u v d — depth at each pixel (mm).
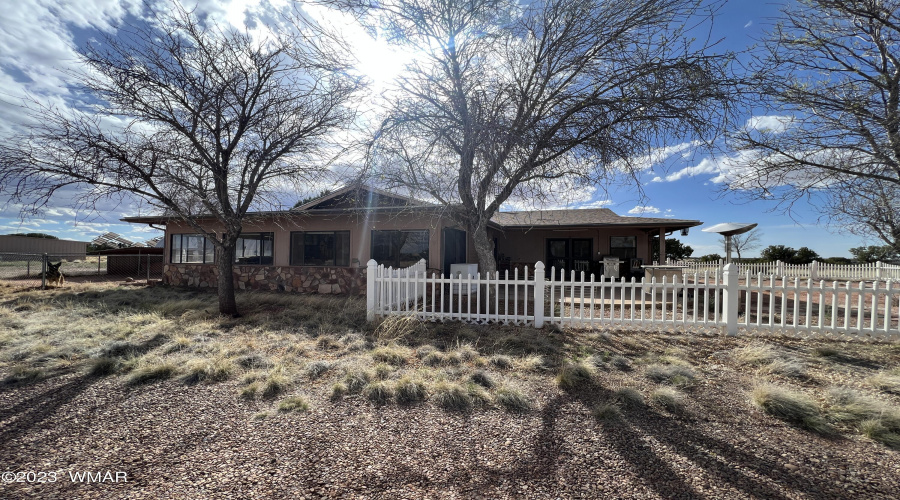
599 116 6469
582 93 6777
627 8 6125
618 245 16391
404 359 4805
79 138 6605
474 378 4027
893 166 5535
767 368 4379
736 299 6051
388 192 8484
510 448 2637
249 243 12711
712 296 11391
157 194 7277
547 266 17188
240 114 7594
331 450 2613
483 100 6477
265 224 12500
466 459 2494
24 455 2531
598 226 14562
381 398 3543
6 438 2768
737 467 2410
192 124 7520
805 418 3025
